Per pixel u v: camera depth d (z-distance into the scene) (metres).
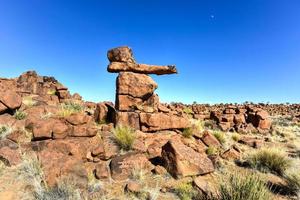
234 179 6.02
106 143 8.88
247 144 13.95
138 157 8.11
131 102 11.73
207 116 30.36
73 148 7.75
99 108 12.20
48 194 5.58
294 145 15.12
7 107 10.72
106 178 7.02
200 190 6.55
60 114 11.12
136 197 6.11
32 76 28.98
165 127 11.63
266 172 9.08
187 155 8.00
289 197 6.95
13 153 7.31
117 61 12.30
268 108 59.22
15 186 5.98
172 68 12.09
